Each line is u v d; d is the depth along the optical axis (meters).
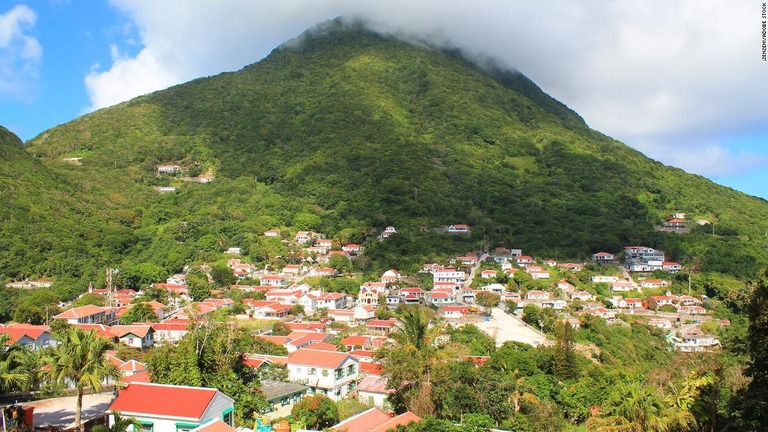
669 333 126.44
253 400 47.66
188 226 181.62
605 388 62.31
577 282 155.25
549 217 192.62
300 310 128.00
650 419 39.16
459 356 81.50
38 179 178.62
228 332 52.78
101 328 86.00
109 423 38.72
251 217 192.50
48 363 44.62
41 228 151.38
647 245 179.88
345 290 146.38
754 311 32.31
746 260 163.62
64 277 134.25
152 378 47.38
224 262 162.88
